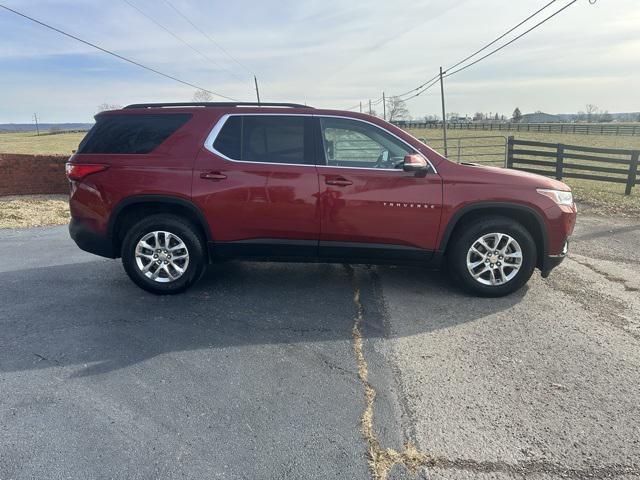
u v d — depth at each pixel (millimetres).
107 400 2650
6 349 3242
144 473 2104
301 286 4520
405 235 4043
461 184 3969
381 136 4062
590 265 5277
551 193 4047
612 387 2801
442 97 18078
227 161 4016
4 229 7598
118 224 4191
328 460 2195
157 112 4141
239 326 3629
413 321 3729
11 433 2359
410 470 2137
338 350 3256
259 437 2350
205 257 4266
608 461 2193
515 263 4121
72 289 4441
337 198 3969
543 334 3498
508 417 2520
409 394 2732
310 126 4070
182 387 2787
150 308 3969
